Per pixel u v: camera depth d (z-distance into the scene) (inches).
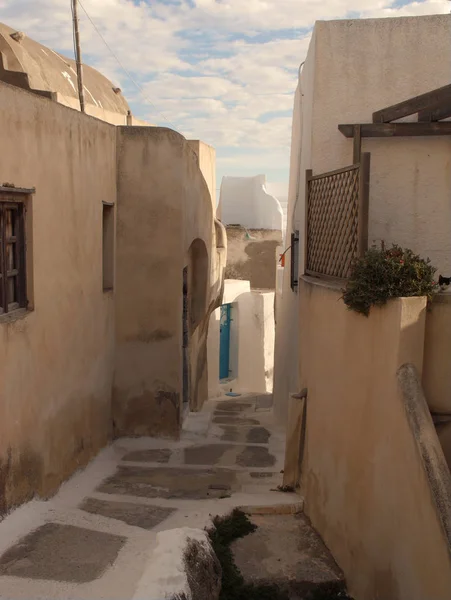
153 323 329.4
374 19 277.3
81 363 268.7
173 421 334.0
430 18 275.4
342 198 217.0
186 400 406.3
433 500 139.8
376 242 281.4
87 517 198.8
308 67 314.7
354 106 281.3
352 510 189.3
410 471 153.6
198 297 428.1
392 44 277.4
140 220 325.1
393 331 168.9
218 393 620.7
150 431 333.1
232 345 723.4
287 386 384.2
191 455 318.0
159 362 331.0
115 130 317.4
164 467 296.5
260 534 216.8
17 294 209.3
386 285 172.6
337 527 200.4
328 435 213.6
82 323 269.0
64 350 245.0
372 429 178.7
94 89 515.8
